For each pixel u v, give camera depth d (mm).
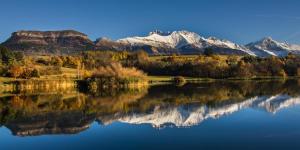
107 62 190125
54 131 41469
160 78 164250
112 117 51125
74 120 49062
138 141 35250
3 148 34250
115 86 118125
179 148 32250
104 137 37500
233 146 32344
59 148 33781
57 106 66000
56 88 118625
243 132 38000
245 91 91938
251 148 31578
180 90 99000
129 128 41844
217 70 175000
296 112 51844
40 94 96062
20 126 45156
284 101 66500
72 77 137250
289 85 113938
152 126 42750
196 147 32375
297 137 35281
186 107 61469
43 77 136125
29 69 135375
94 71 124875
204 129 40000
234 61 195375
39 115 54656
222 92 90125
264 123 43094
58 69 153750
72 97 84875
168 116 50906
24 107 65312
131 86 119938
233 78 172000
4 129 43219
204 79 165750
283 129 39188
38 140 37094
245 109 56188
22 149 33844
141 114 53688
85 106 65250
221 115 50281
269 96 76875
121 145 34000
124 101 73062
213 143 33594
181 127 41531
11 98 84188
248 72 175750
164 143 34156
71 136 38500
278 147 31703
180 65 184125
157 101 71938
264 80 153625
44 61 185250
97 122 46938
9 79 126875
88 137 37781
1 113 57156
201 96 80438
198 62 182750
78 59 190375
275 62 188125
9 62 155375
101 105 66625
